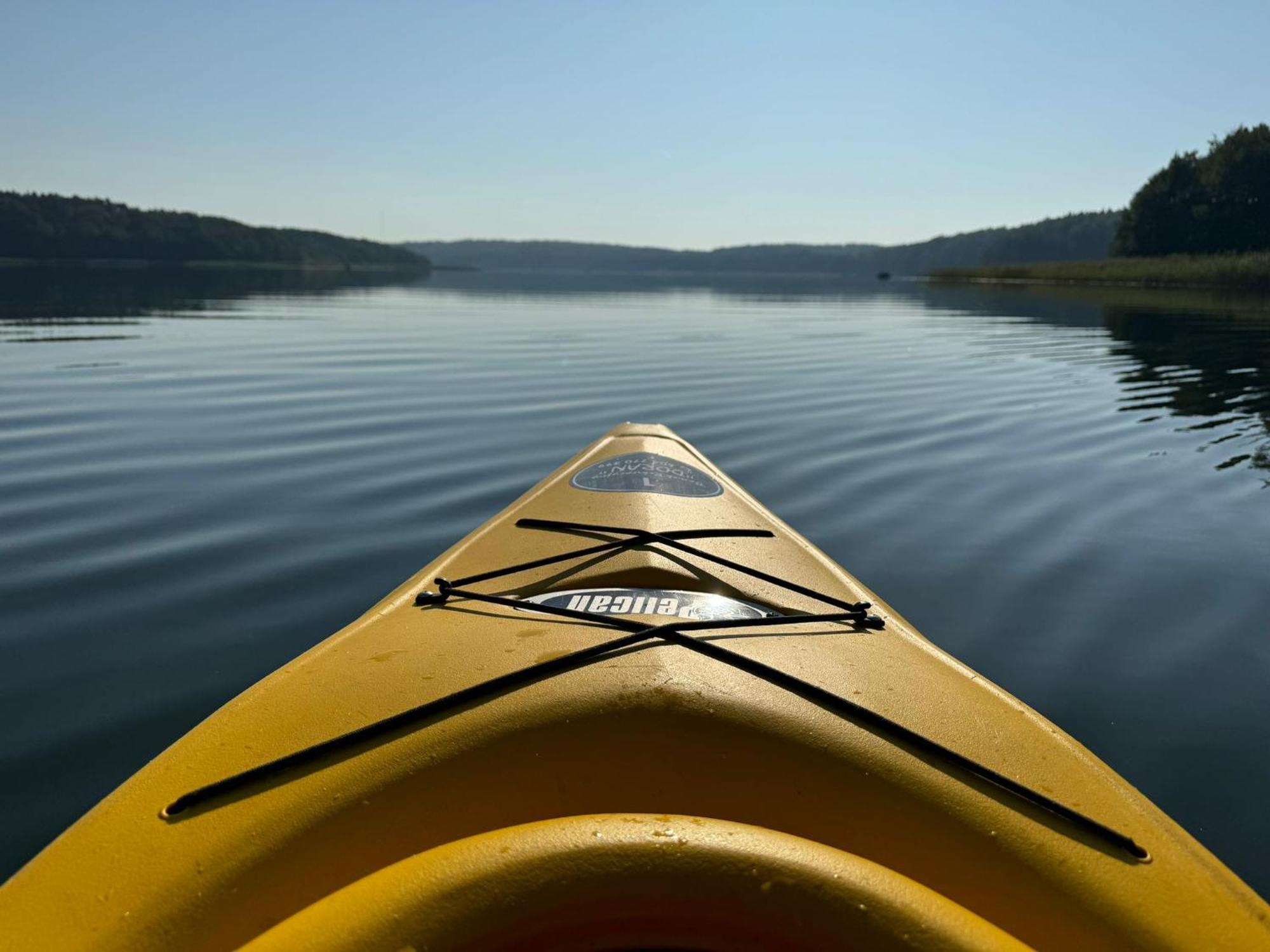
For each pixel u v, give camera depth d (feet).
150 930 3.57
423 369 30.40
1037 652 10.43
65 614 10.80
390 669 5.20
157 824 4.03
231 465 17.47
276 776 4.25
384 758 4.26
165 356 31.83
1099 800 4.50
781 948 3.19
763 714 4.42
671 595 6.72
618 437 13.10
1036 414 23.67
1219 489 16.81
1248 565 12.98
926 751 4.55
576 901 3.22
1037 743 4.93
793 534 8.86
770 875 3.26
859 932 3.15
